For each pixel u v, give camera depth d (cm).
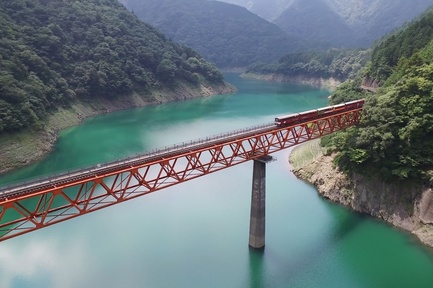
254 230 5800
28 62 13350
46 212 3788
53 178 4212
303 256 5691
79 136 12450
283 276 5244
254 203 5750
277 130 5975
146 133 12912
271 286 5038
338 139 7594
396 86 7038
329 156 8350
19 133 10219
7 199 3691
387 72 11062
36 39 14838
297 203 7406
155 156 4741
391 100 6769
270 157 5700
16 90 10712
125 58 18600
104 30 18975
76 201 3969
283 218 6812
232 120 14875
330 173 7788
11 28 14012
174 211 7219
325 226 6519
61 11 17600
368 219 6681
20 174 9031
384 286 4997
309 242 6047
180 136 12469
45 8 16800
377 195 6738
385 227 6388
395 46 11600
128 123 14438
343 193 7288
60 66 15312
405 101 6594
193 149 5041
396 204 6475
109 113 16250
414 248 5778
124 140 12006
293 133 6300
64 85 14600
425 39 10600
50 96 13425
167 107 18088
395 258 5591
